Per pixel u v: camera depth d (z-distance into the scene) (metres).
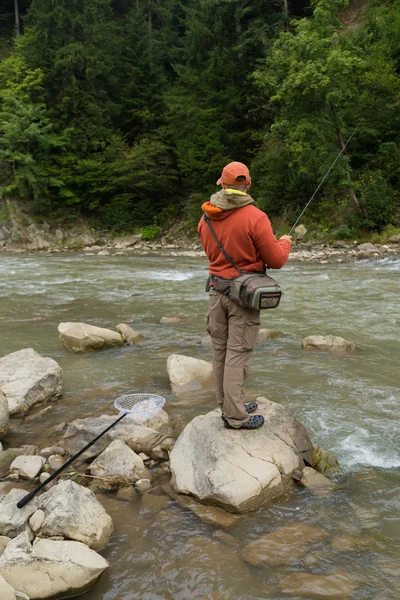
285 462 3.12
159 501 2.96
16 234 29.00
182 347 6.45
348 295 10.05
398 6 28.17
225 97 26.78
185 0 40.62
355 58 18.27
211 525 2.71
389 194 20.62
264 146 25.86
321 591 2.21
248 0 29.55
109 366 5.69
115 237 29.70
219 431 3.31
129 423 3.81
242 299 2.94
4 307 9.48
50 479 2.95
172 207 30.11
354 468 3.30
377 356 5.88
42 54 31.02
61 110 30.48
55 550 2.36
